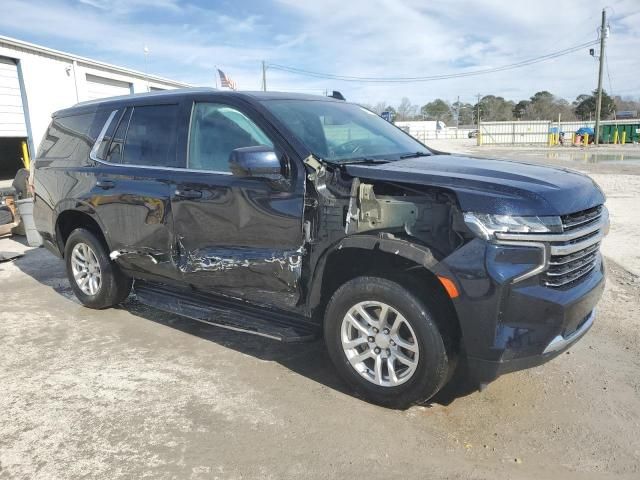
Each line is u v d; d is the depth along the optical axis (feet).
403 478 8.93
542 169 11.44
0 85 45.93
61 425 10.50
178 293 15.33
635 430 10.23
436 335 10.02
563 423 10.47
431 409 10.98
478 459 9.40
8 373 12.84
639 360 13.14
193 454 9.55
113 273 16.49
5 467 9.21
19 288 20.17
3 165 66.23
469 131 258.16
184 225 13.41
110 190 15.16
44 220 18.08
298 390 11.84
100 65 58.08
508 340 9.55
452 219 9.90
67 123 17.65
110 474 9.02
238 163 10.84
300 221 11.34
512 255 9.41
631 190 43.55
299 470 9.12
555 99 335.88
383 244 10.23
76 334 15.33
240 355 13.74
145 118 14.96
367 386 11.07
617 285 18.70
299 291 11.69
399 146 14.08
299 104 13.52
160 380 12.37
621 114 265.95
